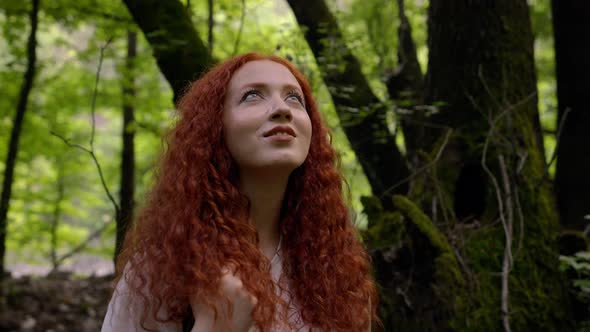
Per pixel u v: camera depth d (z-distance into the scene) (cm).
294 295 141
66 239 808
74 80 610
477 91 301
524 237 272
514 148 283
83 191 862
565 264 261
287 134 131
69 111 641
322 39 356
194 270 124
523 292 260
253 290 126
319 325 141
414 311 245
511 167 283
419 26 545
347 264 150
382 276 254
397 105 369
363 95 379
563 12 344
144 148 691
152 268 130
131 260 133
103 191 839
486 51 302
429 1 327
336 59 362
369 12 502
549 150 642
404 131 392
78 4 446
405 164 395
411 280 249
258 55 143
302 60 359
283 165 131
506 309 241
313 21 383
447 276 245
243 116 132
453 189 288
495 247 268
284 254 145
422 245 249
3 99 582
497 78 301
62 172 745
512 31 306
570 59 342
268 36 533
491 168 285
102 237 700
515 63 304
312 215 151
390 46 488
